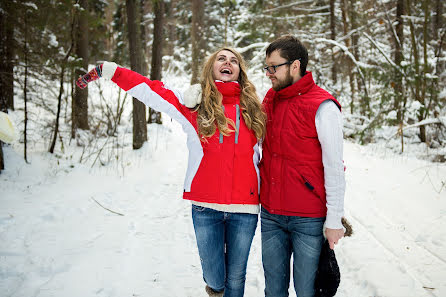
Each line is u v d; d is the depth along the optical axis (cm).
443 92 754
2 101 616
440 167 551
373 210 401
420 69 802
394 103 830
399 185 480
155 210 440
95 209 438
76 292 256
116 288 263
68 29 742
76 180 555
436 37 1041
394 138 798
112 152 720
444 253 290
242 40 1711
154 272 288
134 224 393
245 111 205
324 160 176
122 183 557
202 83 210
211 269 203
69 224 388
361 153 706
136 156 736
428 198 420
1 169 523
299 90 187
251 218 202
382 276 263
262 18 1347
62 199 465
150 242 346
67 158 648
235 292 205
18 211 408
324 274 181
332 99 179
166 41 2145
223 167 197
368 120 875
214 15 1745
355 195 455
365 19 1227
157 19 918
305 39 1055
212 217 200
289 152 185
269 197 193
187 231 374
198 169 202
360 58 1292
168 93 203
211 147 199
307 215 181
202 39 1369
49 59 641
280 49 189
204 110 201
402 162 616
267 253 196
